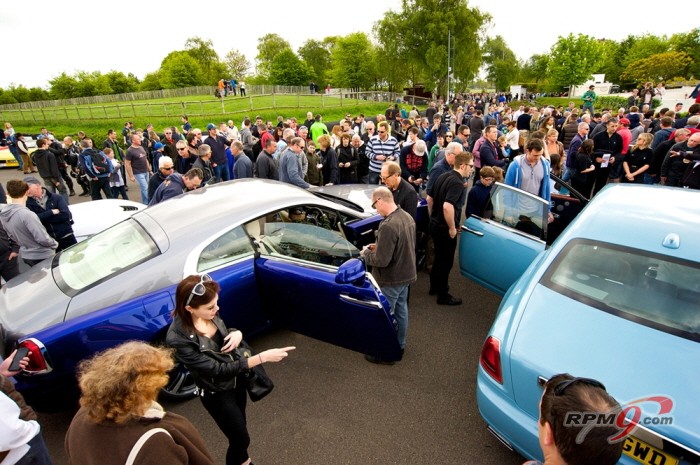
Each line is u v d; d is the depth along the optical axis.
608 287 2.36
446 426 2.73
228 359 1.98
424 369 3.33
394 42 49.81
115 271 2.82
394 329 2.84
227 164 9.41
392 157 7.53
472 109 18.38
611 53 76.25
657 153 7.11
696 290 2.18
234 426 2.10
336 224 3.87
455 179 3.82
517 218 3.68
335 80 65.62
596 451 0.97
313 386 3.15
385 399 3.00
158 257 2.83
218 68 93.25
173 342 1.87
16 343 2.43
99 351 2.49
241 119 28.83
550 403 1.07
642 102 18.44
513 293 2.68
